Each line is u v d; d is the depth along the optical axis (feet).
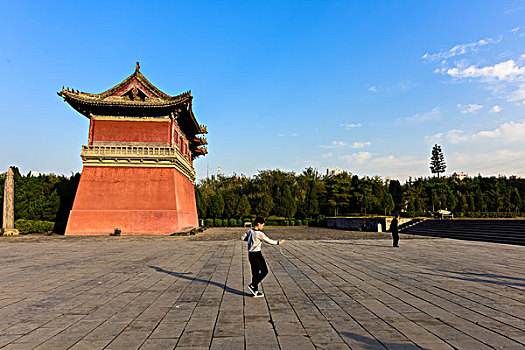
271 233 100.94
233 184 239.30
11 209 96.32
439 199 203.82
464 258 40.45
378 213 189.26
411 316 16.81
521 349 12.40
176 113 100.89
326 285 24.85
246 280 27.12
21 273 31.07
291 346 12.75
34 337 14.05
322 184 230.07
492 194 199.00
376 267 33.83
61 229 104.88
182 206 108.68
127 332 14.61
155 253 48.37
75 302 20.16
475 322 15.81
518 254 44.45
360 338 13.66
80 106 97.55
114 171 97.76
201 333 14.37
